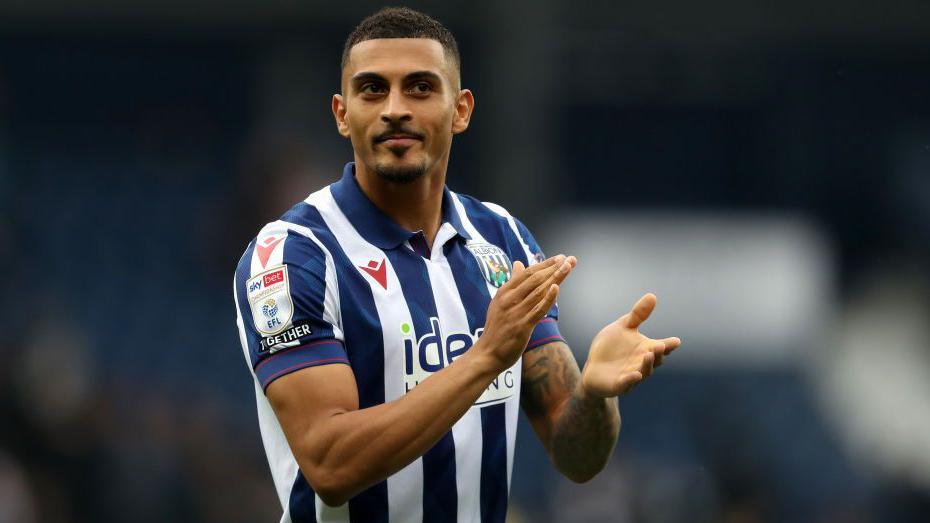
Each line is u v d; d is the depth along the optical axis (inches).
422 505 440.8
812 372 2178.9
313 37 2055.9
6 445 1378.0
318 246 433.4
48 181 2164.1
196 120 2230.6
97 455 1438.2
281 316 419.5
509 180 1811.0
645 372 432.8
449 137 440.5
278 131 2058.3
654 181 2341.3
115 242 2133.4
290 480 442.0
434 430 392.2
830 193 2310.5
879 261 2251.5
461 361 396.5
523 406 488.7
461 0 1850.4
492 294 459.5
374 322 430.9
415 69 420.8
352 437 394.3
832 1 1969.7
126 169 2209.6
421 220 453.4
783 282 2245.3
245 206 1888.5
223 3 1918.1
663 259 2251.5
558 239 2135.8
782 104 2325.3
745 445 1556.3
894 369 2151.8
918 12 1988.2
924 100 2304.4
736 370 2185.0
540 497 1814.7
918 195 2262.6
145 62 2203.5
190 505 1482.5
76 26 1980.8
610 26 1936.5
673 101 2319.1
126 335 2036.2
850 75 2289.6
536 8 1820.9
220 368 2022.6
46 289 2034.9
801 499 1959.9
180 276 2118.6
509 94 1817.2
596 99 2299.5
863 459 2065.7
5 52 2158.0
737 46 2098.9
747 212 2316.7
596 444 466.0
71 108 2201.0
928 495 1764.3
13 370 1434.5
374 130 422.0
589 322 2190.0
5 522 1320.1
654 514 1497.3
